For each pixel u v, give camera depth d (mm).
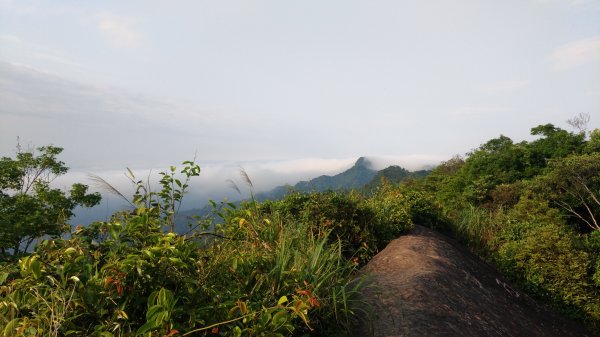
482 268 8766
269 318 2936
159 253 2785
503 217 14766
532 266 10812
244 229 4496
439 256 7422
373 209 9422
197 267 3041
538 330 6242
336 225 7988
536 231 11820
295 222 6977
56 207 23344
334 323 4094
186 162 3672
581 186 23469
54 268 2744
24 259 2637
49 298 2693
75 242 2955
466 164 39469
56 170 26672
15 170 24828
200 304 2932
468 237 12961
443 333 4188
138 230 3094
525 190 24562
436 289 5316
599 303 9773
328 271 4492
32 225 16469
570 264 10328
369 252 8242
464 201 28250
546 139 35594
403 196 12422
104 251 3012
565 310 9898
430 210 12227
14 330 2438
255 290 3561
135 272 2729
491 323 5133
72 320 2623
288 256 4246
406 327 4156
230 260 3646
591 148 31453
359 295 4777
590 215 24109
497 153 37625
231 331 2934
